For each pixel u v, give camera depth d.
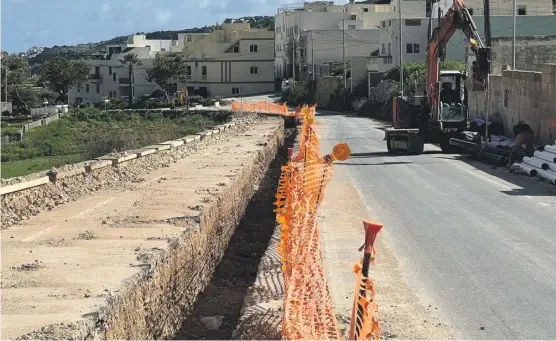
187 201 18.00
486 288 12.45
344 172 29.39
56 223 15.23
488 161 32.19
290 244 9.68
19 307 9.21
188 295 13.60
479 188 24.36
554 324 10.55
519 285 12.60
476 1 77.94
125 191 20.11
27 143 54.62
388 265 14.06
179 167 26.53
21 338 7.97
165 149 29.36
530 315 10.98
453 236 16.72
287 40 113.88
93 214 16.33
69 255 12.21
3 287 10.20
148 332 10.71
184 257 13.57
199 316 13.11
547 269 13.65
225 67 120.81
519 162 29.75
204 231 15.84
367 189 24.44
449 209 20.33
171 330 11.96
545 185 24.91
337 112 87.19
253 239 20.69
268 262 13.15
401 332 10.20
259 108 82.12
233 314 13.20
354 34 102.12
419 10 92.75
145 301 10.74
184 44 136.25
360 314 6.82
